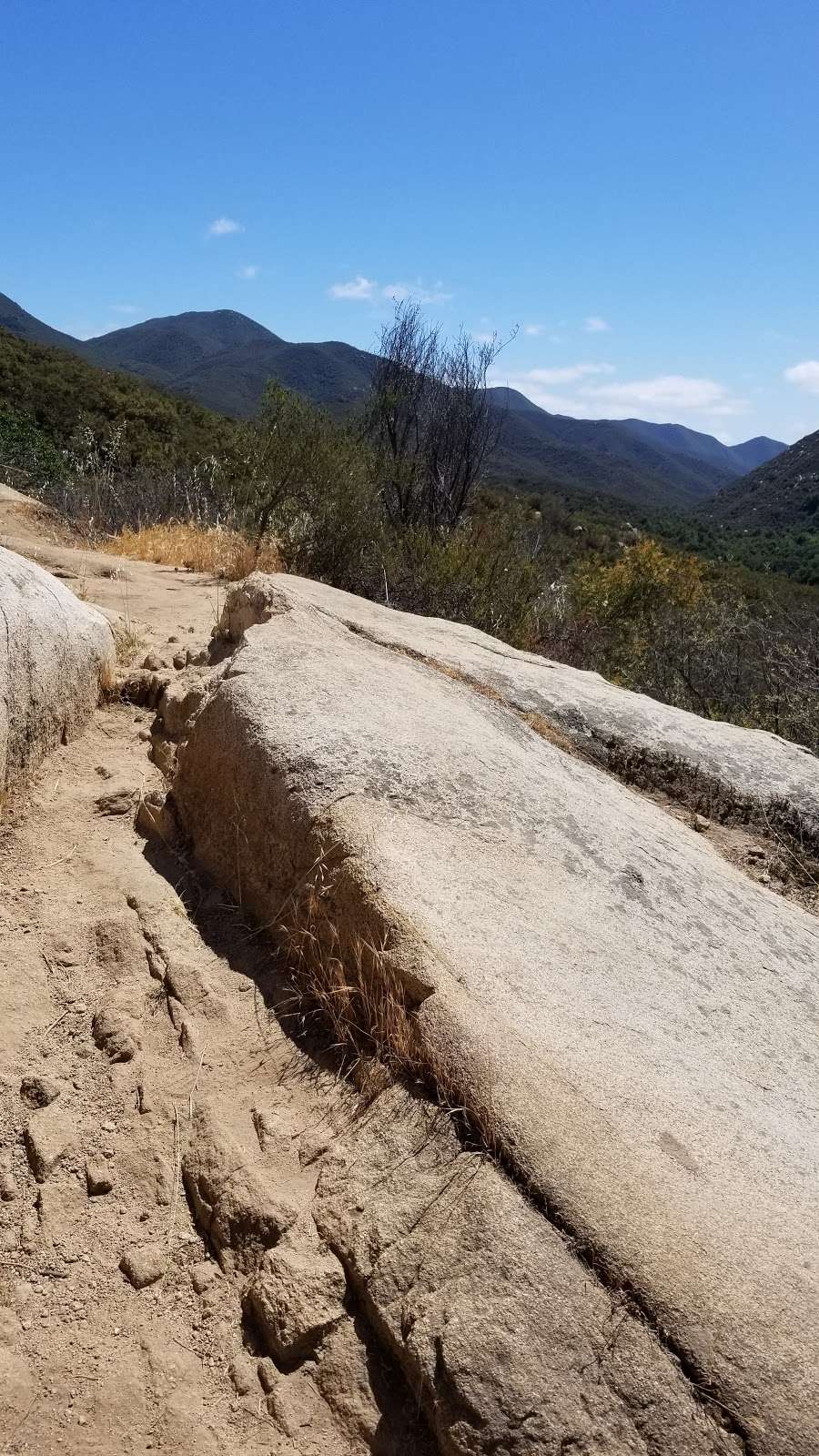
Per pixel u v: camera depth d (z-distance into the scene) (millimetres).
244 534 8352
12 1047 2088
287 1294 1564
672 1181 1561
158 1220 1777
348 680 3014
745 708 7965
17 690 2939
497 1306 1418
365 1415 1438
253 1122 1896
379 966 1979
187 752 2854
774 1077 2039
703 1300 1384
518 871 2387
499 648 4742
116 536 8906
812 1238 1528
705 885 2855
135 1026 2141
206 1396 1500
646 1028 1990
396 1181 1665
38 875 2637
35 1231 1750
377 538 8398
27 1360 1540
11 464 12695
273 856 2432
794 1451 1246
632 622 10711
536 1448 1291
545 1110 1649
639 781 3984
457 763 2707
